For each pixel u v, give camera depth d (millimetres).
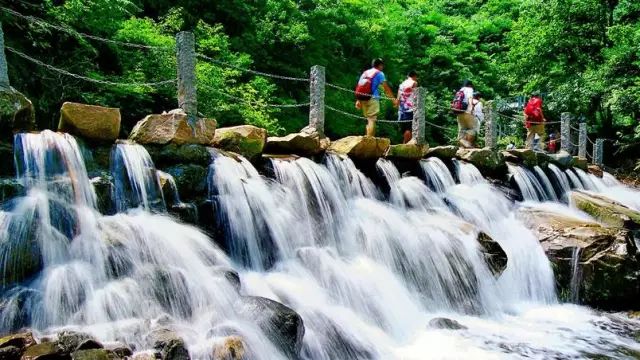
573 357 6211
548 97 22422
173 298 4984
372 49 22750
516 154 12516
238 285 5477
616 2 19828
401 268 7582
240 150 7477
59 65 10484
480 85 29812
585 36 20641
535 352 6277
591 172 15594
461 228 8414
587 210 11375
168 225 5973
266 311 4898
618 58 18094
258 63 17156
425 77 29062
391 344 6059
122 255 5184
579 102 20328
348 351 5543
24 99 5730
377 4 32125
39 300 4613
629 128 21344
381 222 8047
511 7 37625
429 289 7539
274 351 4684
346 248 7676
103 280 5004
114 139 6258
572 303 8797
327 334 5543
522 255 9203
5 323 4383
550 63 21688
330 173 8430
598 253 8766
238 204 6785
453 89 29453
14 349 3811
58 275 4832
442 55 29250
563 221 9859
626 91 17547
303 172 7820
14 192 5191
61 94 10352
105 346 4066
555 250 9078
